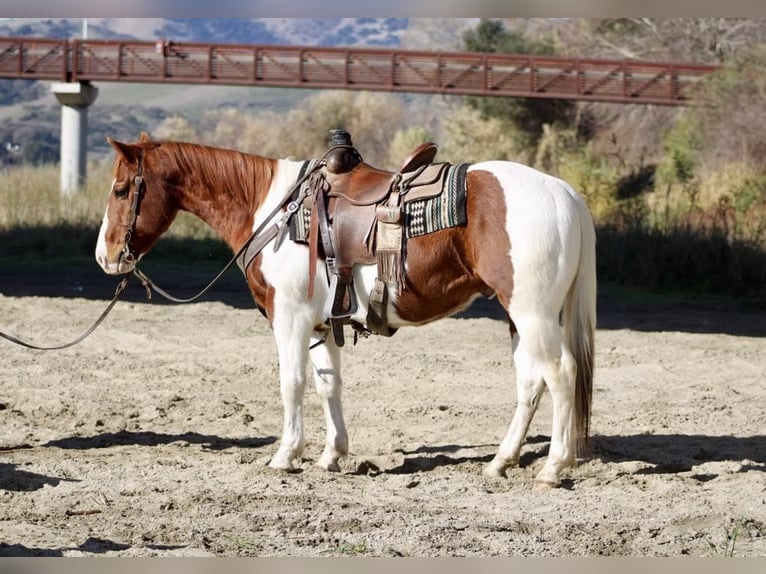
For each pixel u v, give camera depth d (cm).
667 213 2191
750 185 2417
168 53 3503
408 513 645
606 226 2202
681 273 1914
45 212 2483
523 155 4200
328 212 705
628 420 934
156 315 1505
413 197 686
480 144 4291
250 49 3500
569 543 588
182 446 825
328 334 754
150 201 759
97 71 3572
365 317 705
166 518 629
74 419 912
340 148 718
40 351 1217
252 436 867
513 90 3447
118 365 1153
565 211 675
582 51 4616
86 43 3578
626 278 1930
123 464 763
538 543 585
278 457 740
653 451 815
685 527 624
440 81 3431
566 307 694
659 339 1386
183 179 758
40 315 1471
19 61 3584
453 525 618
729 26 4303
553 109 4262
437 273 685
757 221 2173
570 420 692
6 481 706
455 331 1420
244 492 685
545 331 670
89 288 1769
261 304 747
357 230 696
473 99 4453
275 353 1248
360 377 1116
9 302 1577
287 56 3481
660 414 955
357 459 781
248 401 995
